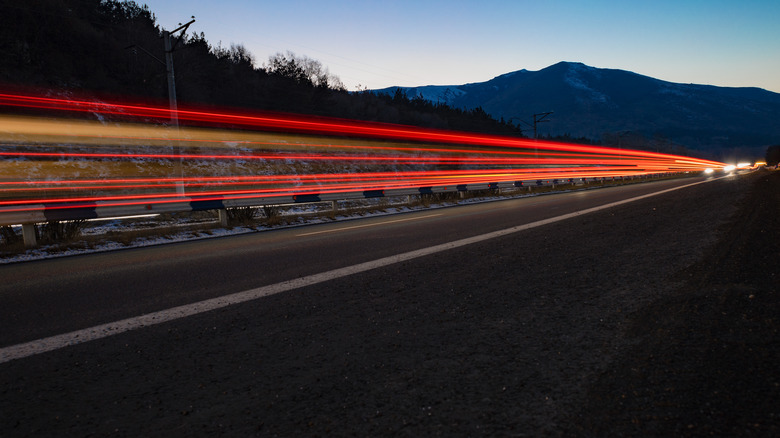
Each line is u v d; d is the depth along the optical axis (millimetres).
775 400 1995
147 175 33969
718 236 7000
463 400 2160
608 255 6016
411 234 9156
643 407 2000
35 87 39562
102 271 6152
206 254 7512
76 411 2133
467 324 3352
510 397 2172
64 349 2986
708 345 2678
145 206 11391
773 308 3324
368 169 55906
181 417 2061
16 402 2227
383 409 2096
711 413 1916
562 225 9586
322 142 60156
